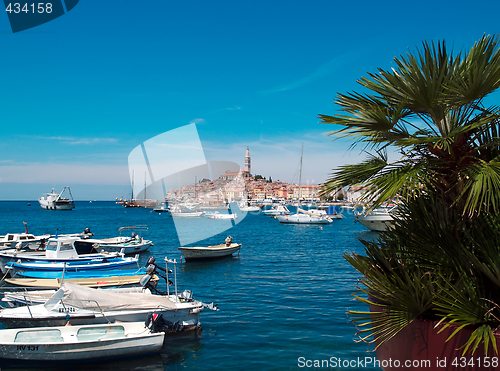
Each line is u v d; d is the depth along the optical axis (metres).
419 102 3.79
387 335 4.17
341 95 4.20
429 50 3.68
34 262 21.02
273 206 140.25
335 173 4.18
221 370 10.48
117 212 139.50
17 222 82.81
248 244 45.12
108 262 21.80
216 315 15.41
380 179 3.84
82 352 11.04
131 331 12.23
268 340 12.44
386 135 4.12
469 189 3.70
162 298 13.23
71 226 72.38
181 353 11.68
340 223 85.00
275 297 18.42
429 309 3.90
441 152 3.98
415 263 4.11
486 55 3.66
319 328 13.49
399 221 4.36
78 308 12.66
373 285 4.11
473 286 3.70
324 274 24.86
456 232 3.86
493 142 3.79
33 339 11.46
